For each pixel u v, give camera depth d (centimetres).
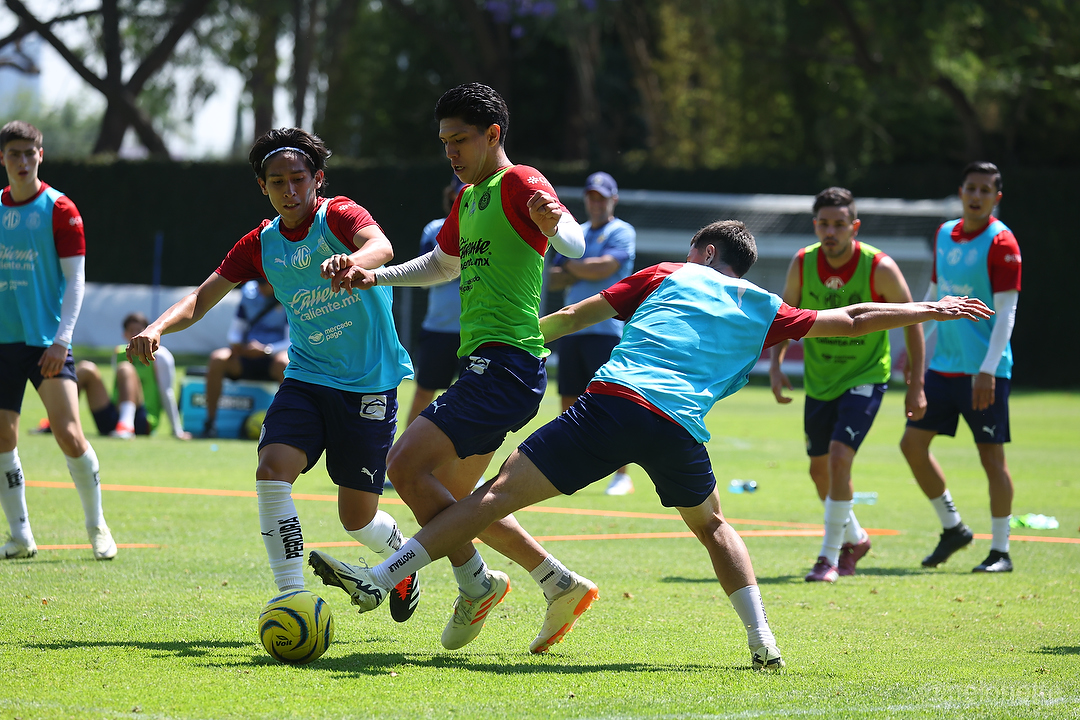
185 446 4650
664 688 1440
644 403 1502
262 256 1750
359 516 1784
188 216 11269
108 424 4931
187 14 12419
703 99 13562
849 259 2528
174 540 2583
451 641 1631
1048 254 10375
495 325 1623
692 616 1952
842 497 2386
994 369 2506
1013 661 1642
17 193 2262
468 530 1473
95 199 11325
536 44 14525
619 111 15750
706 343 1566
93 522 2319
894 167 11069
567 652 1666
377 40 15600
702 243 1678
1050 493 3831
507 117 1667
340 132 13675
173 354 10075
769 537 2950
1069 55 11400
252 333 5062
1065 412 7756
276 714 1275
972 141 11769
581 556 2555
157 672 1458
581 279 3578
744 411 7406
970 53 11425
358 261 1598
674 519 3166
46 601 1900
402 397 6994
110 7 12238
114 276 11375
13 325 2280
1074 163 12638
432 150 16250
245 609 1880
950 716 1321
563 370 3647
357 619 1869
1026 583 2364
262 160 1700
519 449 1517
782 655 1667
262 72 13088
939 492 2594
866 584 2338
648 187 10981
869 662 1627
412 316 10275
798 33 11350
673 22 13588
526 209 1591
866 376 2484
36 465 3922
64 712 1263
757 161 13550
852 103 12781
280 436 1672
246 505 3150
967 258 2614
